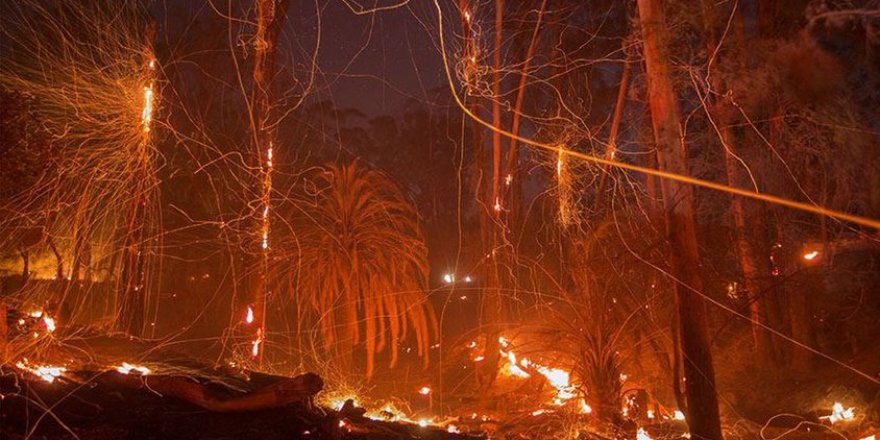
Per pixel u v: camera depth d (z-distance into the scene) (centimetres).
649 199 1335
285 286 1518
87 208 1283
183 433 647
